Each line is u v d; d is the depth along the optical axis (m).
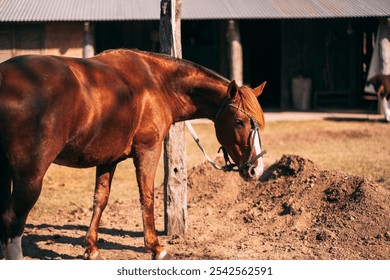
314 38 21.94
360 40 22.11
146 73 5.79
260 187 8.35
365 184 7.14
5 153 4.71
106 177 6.02
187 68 5.99
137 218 8.06
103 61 5.55
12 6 19.45
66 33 19.75
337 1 20.53
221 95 5.92
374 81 18.38
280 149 13.61
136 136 5.66
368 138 15.14
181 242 6.82
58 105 4.82
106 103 5.21
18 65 4.84
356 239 6.42
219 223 7.55
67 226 7.60
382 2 20.27
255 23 24.17
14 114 4.64
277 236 6.90
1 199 4.89
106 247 6.66
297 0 20.75
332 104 22.53
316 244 6.48
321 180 7.72
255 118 5.68
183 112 6.07
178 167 7.09
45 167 4.79
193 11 19.03
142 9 19.27
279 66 24.23
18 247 4.86
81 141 5.11
